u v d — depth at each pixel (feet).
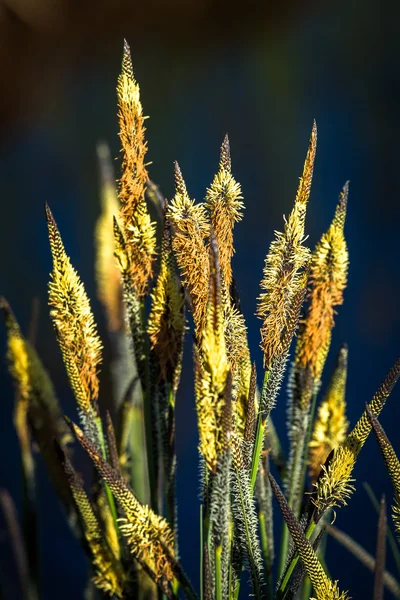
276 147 6.71
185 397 3.66
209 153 6.81
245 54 8.55
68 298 1.02
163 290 1.04
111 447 1.05
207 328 0.94
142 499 1.28
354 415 3.43
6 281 5.12
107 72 8.24
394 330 4.18
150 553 1.01
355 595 2.35
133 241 1.04
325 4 9.07
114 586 1.09
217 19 9.05
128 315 1.06
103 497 1.15
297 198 0.99
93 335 1.03
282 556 1.11
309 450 1.13
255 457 1.01
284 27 8.86
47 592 2.69
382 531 1.05
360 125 6.83
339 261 1.05
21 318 4.68
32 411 1.15
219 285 0.94
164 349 1.05
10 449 3.66
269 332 0.99
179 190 0.99
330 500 0.98
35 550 1.26
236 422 1.03
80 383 1.04
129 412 1.19
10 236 5.75
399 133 6.42
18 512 2.60
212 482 0.97
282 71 8.02
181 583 1.02
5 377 4.15
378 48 7.93
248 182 6.32
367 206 5.69
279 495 0.96
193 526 2.95
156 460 1.08
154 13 8.79
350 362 3.91
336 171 6.25
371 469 3.00
